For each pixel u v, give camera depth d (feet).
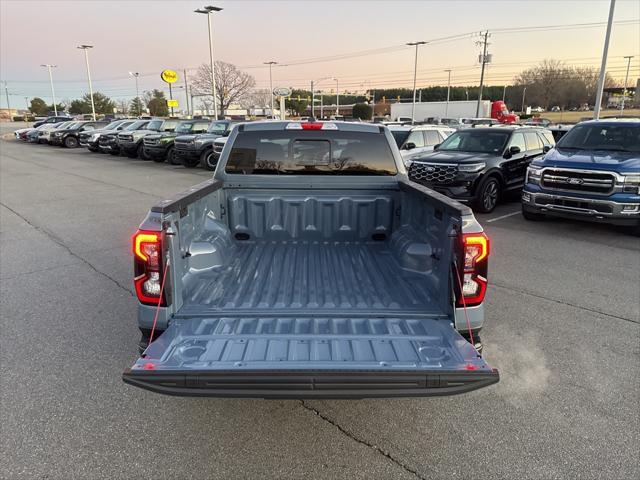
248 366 7.48
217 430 9.70
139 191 41.55
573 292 17.39
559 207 26.43
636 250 23.12
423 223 11.37
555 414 10.20
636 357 12.66
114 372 11.76
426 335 8.63
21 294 16.90
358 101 440.45
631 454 8.96
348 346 8.21
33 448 9.06
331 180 13.85
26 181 47.78
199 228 11.51
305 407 10.53
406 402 10.72
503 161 32.94
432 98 412.98
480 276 8.80
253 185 13.84
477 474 8.50
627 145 27.55
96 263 20.58
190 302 9.95
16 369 11.85
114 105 379.76
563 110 288.10
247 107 251.19
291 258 12.96
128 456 8.89
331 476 8.46
